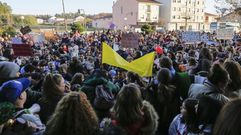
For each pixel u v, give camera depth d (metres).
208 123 4.24
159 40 36.03
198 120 4.37
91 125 3.34
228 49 16.14
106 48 8.08
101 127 3.83
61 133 3.27
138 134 3.75
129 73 7.41
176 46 25.19
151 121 3.79
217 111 4.21
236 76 5.02
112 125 3.61
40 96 5.64
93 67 13.64
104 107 4.82
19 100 3.95
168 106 5.73
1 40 31.36
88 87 5.64
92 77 5.91
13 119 3.56
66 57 17.72
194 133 4.38
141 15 107.50
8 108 3.54
